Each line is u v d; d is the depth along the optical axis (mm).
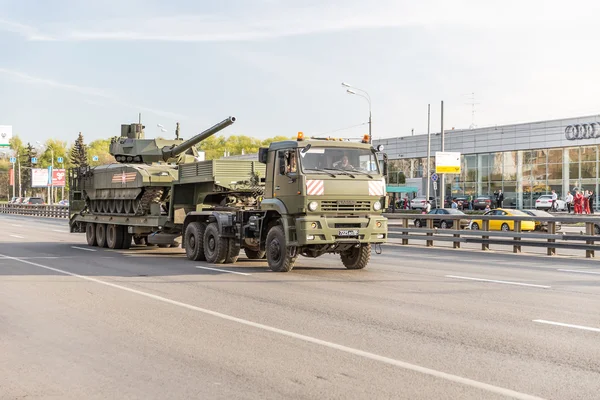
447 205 62219
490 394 5684
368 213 15195
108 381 6199
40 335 8250
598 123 52844
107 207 24297
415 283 13141
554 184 56969
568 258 19406
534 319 9148
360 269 15961
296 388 5898
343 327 8617
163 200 21688
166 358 7043
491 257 19812
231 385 6020
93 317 9445
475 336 8047
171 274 14859
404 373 6383
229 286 12703
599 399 5543
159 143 25391
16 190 154375
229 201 19109
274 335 8148
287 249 15023
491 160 62562
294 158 14836
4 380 6273
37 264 17359
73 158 137000
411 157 71250
